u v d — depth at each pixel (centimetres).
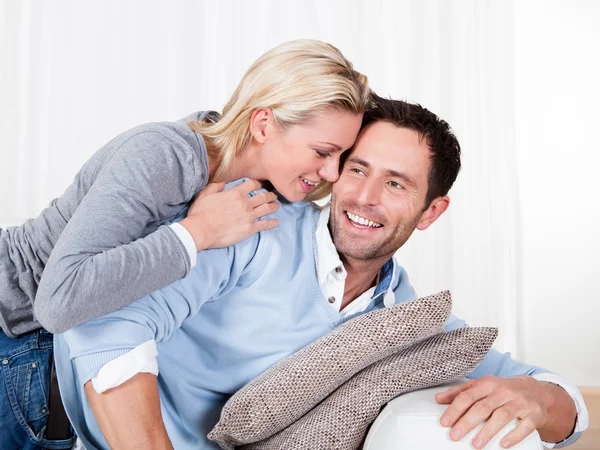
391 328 135
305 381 131
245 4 324
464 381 142
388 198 152
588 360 362
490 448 121
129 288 122
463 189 334
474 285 333
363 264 155
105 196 130
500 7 337
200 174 143
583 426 148
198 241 132
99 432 142
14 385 145
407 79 333
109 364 122
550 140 363
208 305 148
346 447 129
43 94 319
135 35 321
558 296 364
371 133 155
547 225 364
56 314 119
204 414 151
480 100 335
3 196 317
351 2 329
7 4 314
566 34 362
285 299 148
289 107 151
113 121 322
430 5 334
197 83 324
